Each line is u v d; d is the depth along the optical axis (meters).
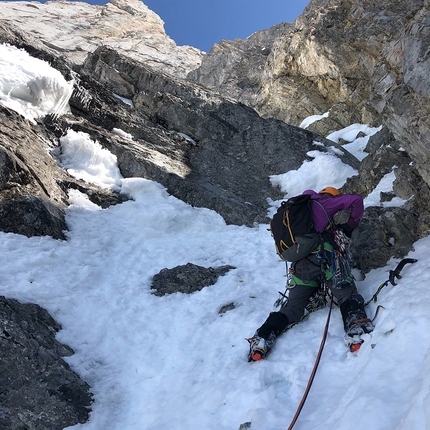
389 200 5.91
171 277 5.07
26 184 5.50
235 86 27.55
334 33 17.25
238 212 7.14
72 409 3.26
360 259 4.61
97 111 8.56
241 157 9.42
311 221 3.68
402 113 4.17
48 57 8.58
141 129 8.93
